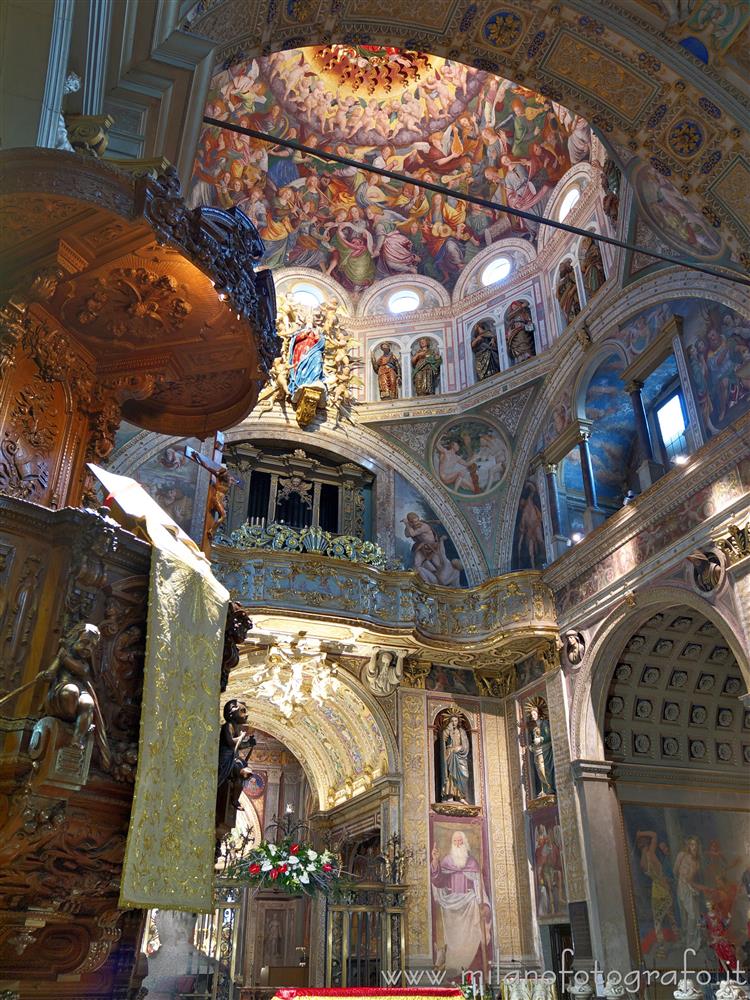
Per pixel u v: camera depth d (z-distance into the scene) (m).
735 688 17.81
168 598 5.20
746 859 16.97
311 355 21.95
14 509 4.68
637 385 17.27
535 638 18.42
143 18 7.70
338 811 21.19
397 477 21.84
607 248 18.67
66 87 6.32
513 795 19.16
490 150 22.34
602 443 19.44
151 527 5.56
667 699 17.56
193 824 5.07
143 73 8.15
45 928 5.51
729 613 13.44
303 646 18.33
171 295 6.30
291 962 23.16
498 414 21.58
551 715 18.06
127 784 4.68
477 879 18.16
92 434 6.58
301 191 23.06
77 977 5.98
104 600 4.90
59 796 4.07
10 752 4.05
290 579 17.61
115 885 4.87
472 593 19.66
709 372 15.07
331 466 21.94
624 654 16.88
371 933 17.44
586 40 11.98
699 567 14.16
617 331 17.97
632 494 17.62
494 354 22.17
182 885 4.82
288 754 26.11
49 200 5.10
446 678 20.19
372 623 17.88
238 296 6.10
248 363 7.09
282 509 20.94
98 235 5.50
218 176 21.70
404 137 22.94
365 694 19.12
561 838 17.00
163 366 6.96
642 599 15.56
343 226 23.72
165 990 14.12
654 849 16.34
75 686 4.20
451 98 22.14
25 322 5.51
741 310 14.18
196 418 7.85
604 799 16.36
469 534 21.25
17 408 5.79
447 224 23.59
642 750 17.23
